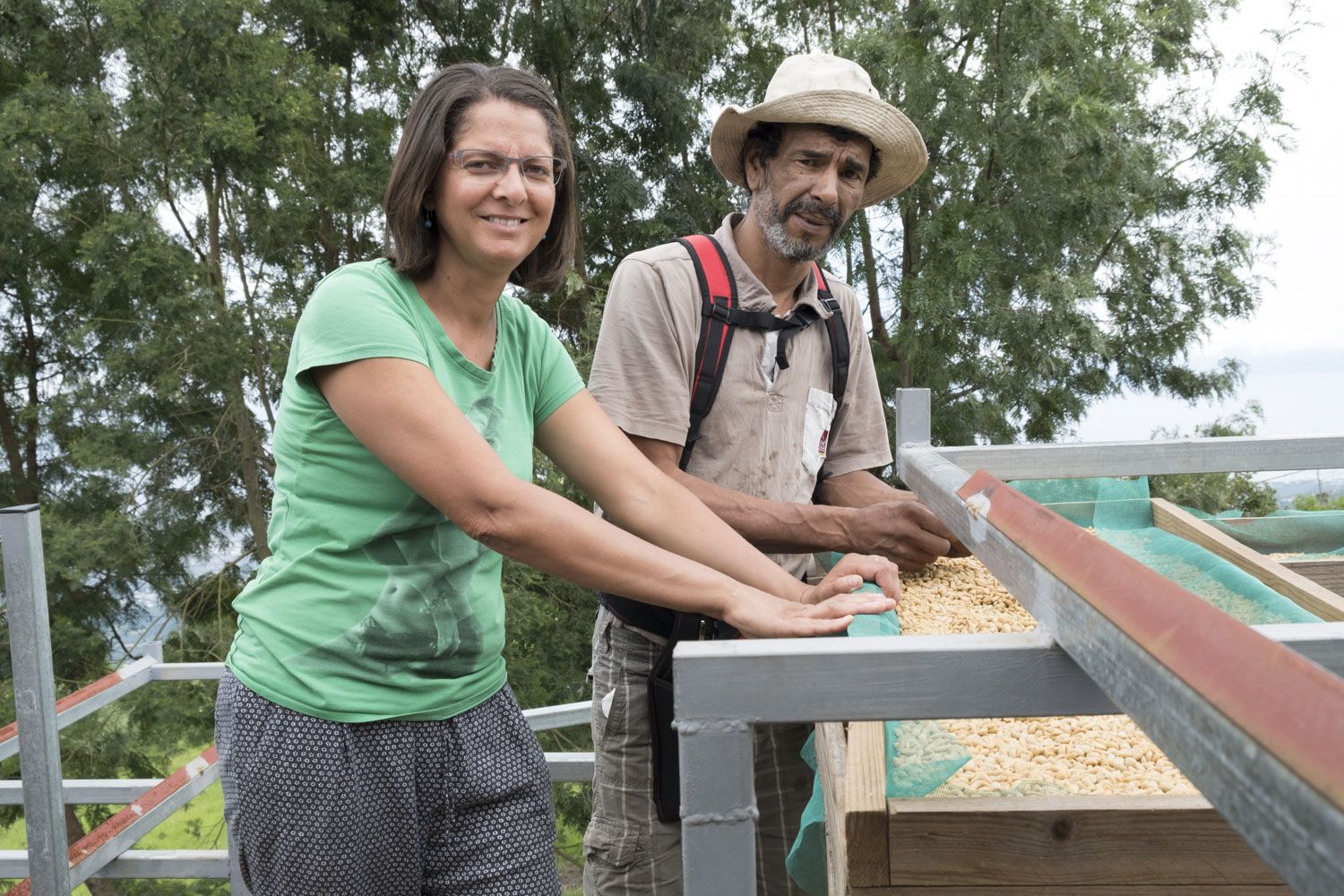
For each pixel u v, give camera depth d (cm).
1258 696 48
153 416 1325
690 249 217
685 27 1343
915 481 174
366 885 145
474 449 134
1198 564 158
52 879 233
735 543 164
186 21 1173
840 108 211
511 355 162
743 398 216
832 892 123
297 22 1367
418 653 146
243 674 146
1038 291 1077
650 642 216
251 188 1279
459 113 145
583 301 1307
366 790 143
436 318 150
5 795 296
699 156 1408
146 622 1419
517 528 133
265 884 146
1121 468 189
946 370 1132
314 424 141
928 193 1145
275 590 146
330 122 1362
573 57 1376
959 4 1062
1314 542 206
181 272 1195
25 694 229
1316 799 40
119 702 1268
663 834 219
